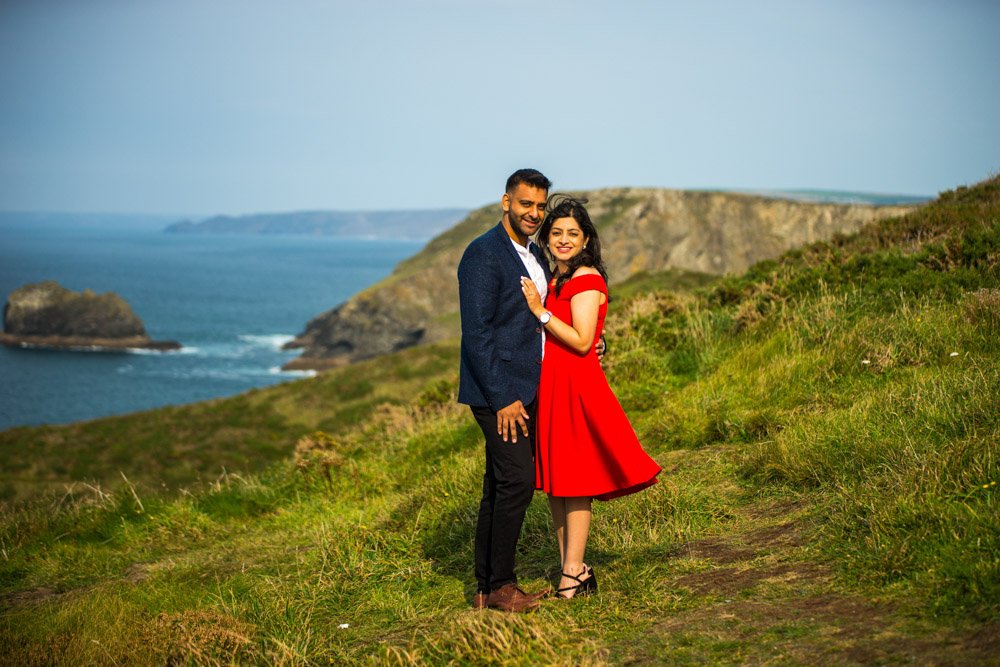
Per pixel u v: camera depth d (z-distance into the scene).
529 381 4.03
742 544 4.23
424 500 6.55
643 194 96.44
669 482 5.38
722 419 6.80
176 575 5.85
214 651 3.92
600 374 3.95
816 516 4.32
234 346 99.44
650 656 3.06
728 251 89.62
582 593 3.91
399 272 102.56
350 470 9.15
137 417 35.53
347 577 5.10
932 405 5.22
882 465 4.54
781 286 9.75
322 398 36.56
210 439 32.00
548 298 4.08
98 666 4.03
